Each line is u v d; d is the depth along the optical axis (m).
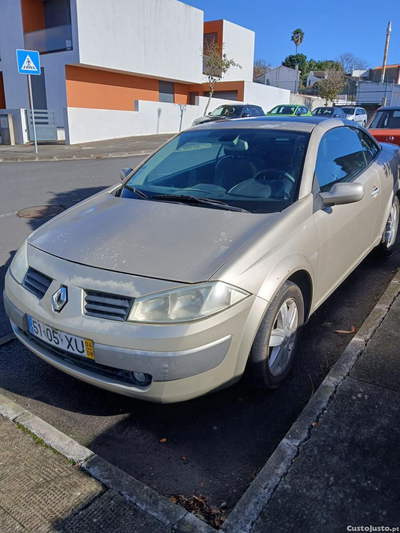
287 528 2.00
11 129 18.05
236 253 2.64
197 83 27.55
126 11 21.28
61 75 20.09
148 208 3.27
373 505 2.08
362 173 4.23
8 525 2.08
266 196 3.25
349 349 3.23
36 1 21.06
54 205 8.16
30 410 2.98
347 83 43.41
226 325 2.48
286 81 51.94
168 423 2.84
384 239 5.04
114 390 2.61
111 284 2.55
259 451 2.61
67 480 2.30
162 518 2.08
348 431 2.50
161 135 22.08
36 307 2.78
